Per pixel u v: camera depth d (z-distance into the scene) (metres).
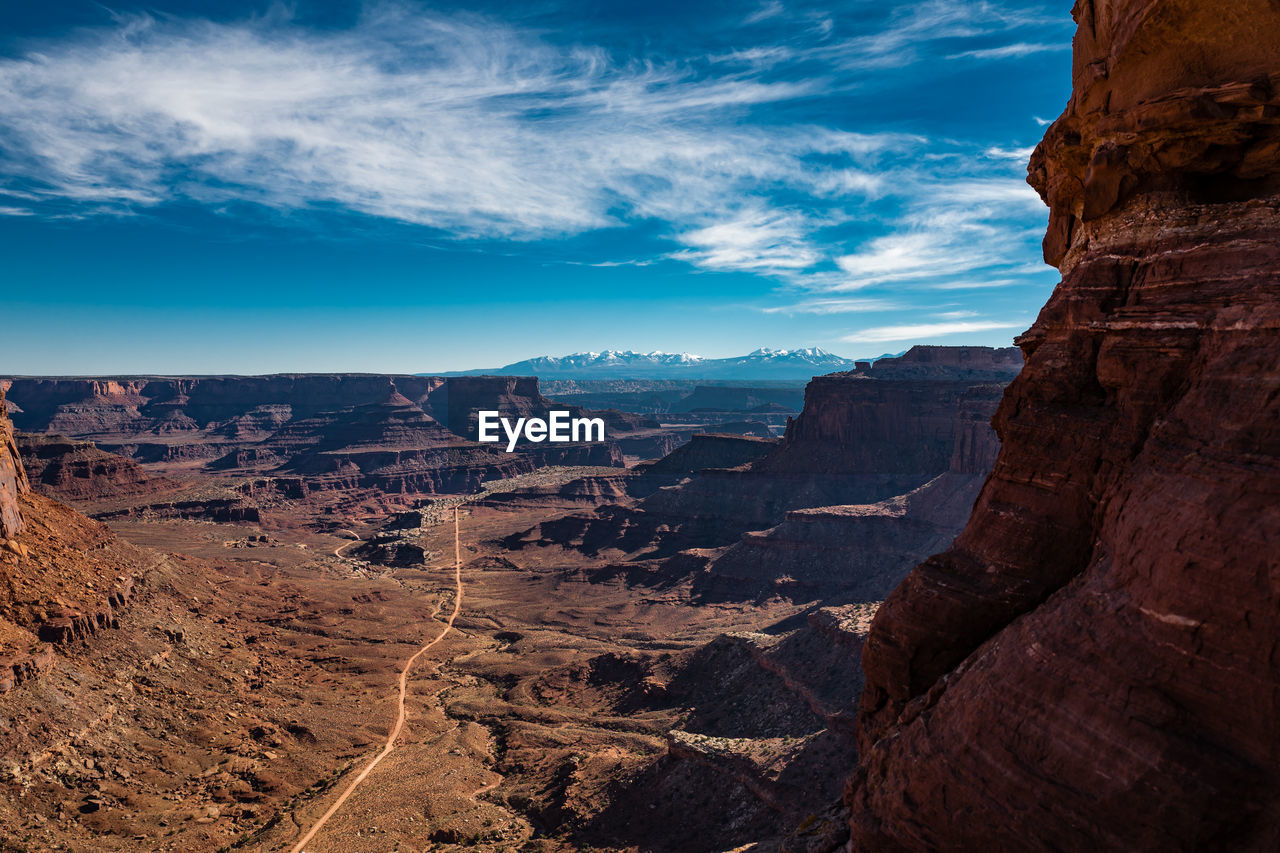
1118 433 17.19
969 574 19.86
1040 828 13.99
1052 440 18.78
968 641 19.36
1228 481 13.08
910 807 16.52
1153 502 14.41
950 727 16.41
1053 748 14.16
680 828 50.22
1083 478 17.94
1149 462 15.34
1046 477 18.81
